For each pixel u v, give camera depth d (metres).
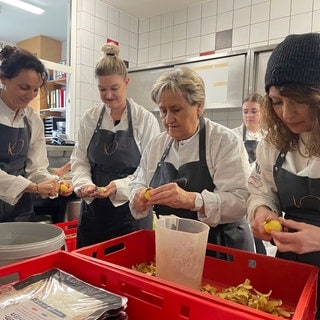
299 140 0.85
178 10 3.25
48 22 3.84
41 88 1.40
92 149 1.50
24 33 4.23
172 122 0.97
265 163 0.92
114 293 0.62
